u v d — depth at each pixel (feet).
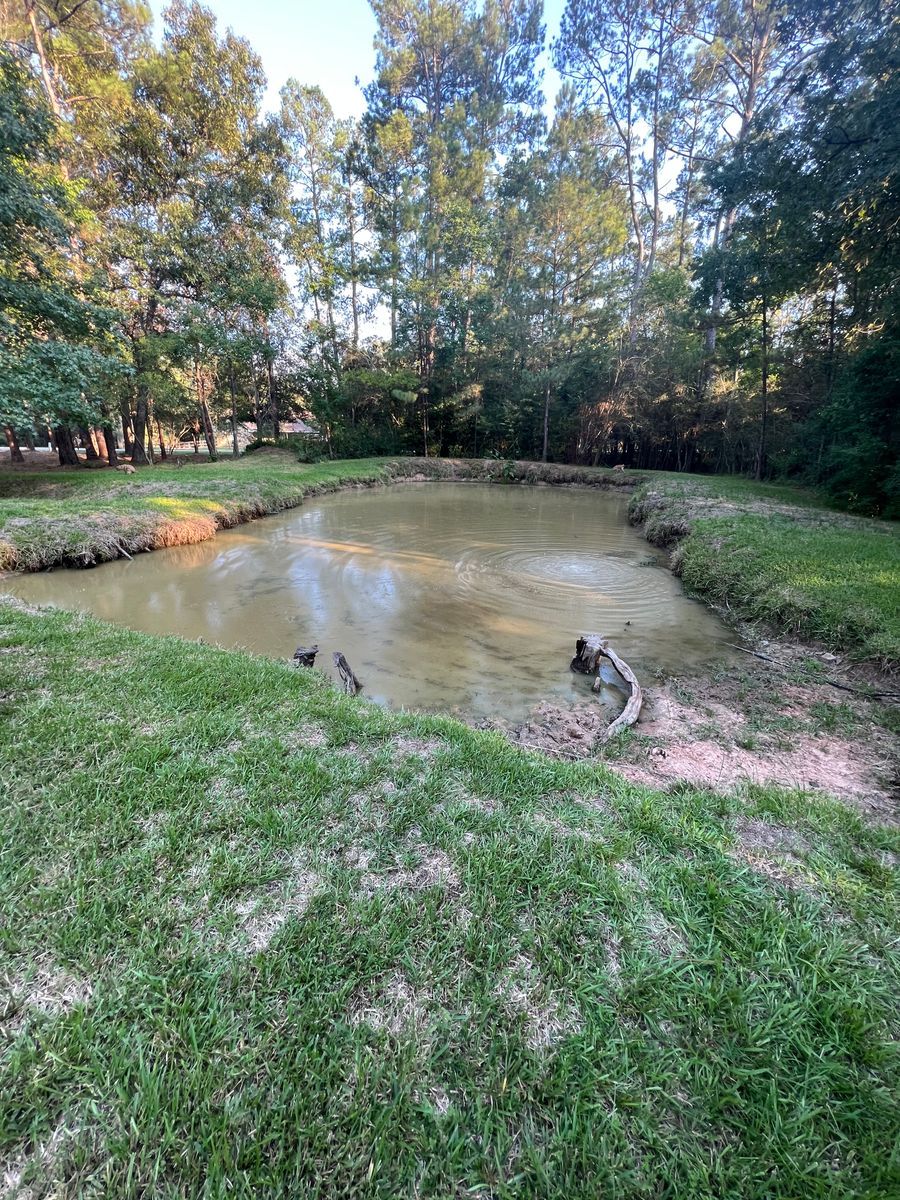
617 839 6.70
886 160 24.53
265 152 59.16
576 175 63.77
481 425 74.74
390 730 9.25
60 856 5.98
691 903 5.75
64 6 44.09
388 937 5.13
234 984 4.64
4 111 28.45
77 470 49.21
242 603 20.08
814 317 45.50
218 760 7.97
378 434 74.13
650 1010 4.59
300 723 9.25
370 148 67.26
